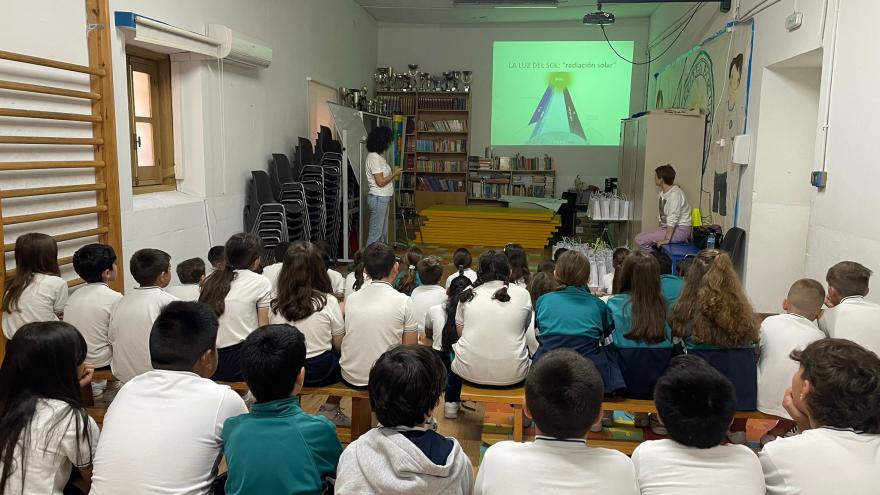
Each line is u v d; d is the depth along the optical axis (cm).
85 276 290
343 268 710
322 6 788
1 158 303
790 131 496
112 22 378
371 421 308
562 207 1006
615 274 290
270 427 156
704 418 139
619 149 1011
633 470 138
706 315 254
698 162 682
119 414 160
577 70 1091
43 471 156
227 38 491
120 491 152
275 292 303
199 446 160
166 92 484
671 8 874
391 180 707
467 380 284
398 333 275
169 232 451
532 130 1108
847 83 357
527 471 135
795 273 506
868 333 247
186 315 175
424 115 1112
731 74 576
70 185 344
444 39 1111
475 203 1109
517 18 1061
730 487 137
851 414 138
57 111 337
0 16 298
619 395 276
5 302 276
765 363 260
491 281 286
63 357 163
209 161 506
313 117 765
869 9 333
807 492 137
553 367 140
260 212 558
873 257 323
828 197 377
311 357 273
